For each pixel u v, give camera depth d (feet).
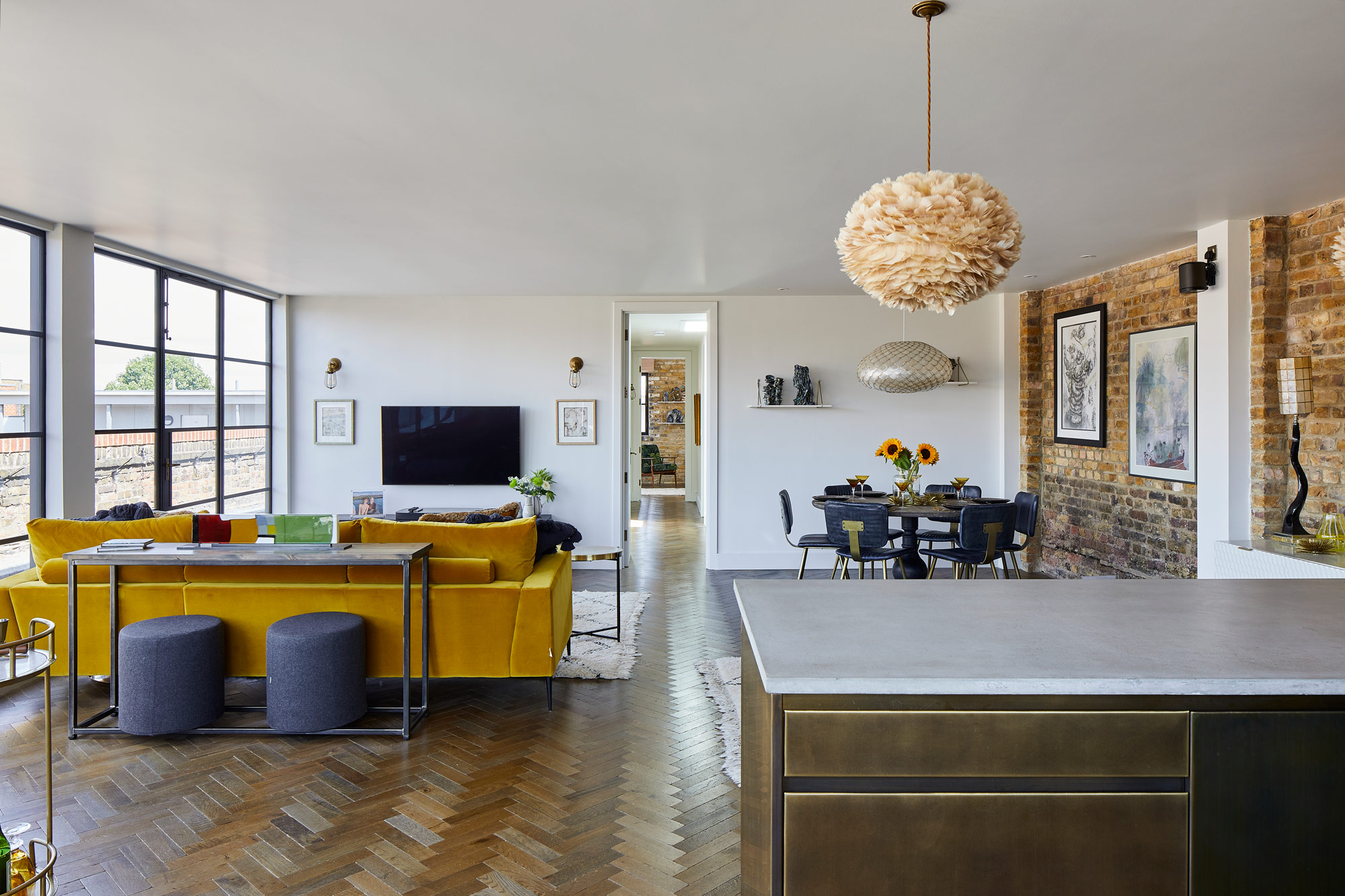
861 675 4.87
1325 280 12.96
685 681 13.42
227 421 20.76
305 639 10.69
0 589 12.07
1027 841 5.00
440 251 17.08
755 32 7.31
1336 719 5.02
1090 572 20.08
